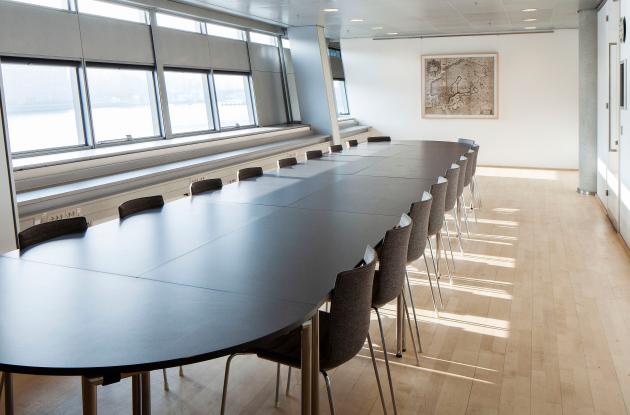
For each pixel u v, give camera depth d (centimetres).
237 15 892
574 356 334
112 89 672
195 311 194
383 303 283
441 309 413
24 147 566
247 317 188
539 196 864
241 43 948
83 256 267
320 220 335
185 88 811
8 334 177
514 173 1114
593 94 835
